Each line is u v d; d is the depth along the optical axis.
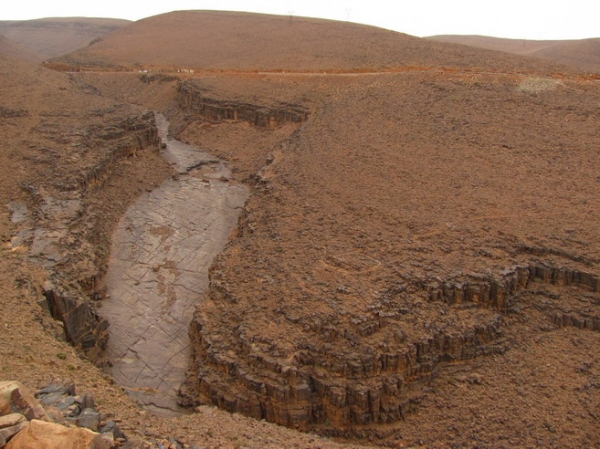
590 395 24.36
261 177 49.72
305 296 28.70
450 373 25.92
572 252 31.02
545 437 22.61
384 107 61.22
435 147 49.91
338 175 45.62
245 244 36.81
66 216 40.00
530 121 52.62
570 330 27.84
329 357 25.22
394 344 25.52
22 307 27.52
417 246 33.06
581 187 40.22
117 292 37.81
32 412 14.55
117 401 21.59
